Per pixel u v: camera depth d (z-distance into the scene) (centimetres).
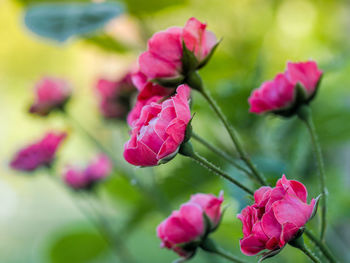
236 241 56
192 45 40
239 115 56
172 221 41
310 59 43
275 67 66
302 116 43
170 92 40
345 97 59
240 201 47
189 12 63
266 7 62
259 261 36
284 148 56
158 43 40
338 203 60
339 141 57
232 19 62
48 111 61
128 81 57
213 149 42
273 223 36
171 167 57
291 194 36
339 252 57
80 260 66
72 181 61
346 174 62
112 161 60
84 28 51
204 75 58
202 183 56
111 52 61
